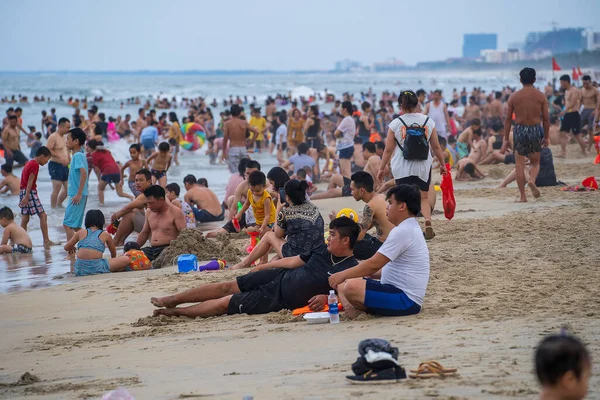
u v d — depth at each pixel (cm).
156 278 2148
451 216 2550
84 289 2078
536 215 2672
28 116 11769
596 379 929
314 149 4931
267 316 1596
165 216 2548
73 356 1373
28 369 1305
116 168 4000
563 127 4884
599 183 3575
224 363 1203
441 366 1006
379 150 3334
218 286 1655
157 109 13412
